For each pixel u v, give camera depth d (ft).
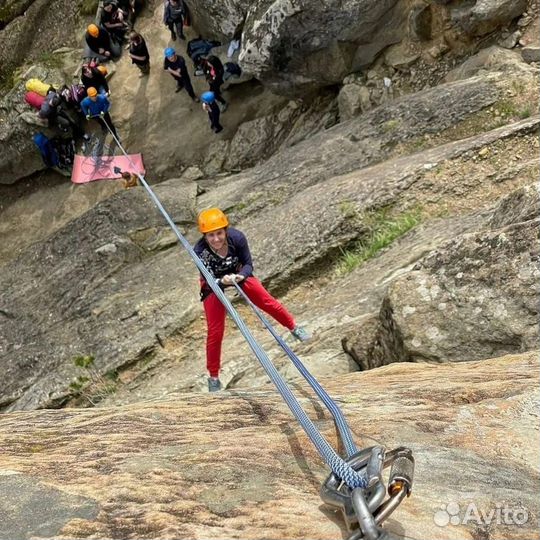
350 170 34.63
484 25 38.04
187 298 30.63
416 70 41.81
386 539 5.08
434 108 34.86
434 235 26.27
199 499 6.46
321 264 29.60
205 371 26.61
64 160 54.34
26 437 8.71
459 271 17.21
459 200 29.27
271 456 7.63
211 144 51.60
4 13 60.80
